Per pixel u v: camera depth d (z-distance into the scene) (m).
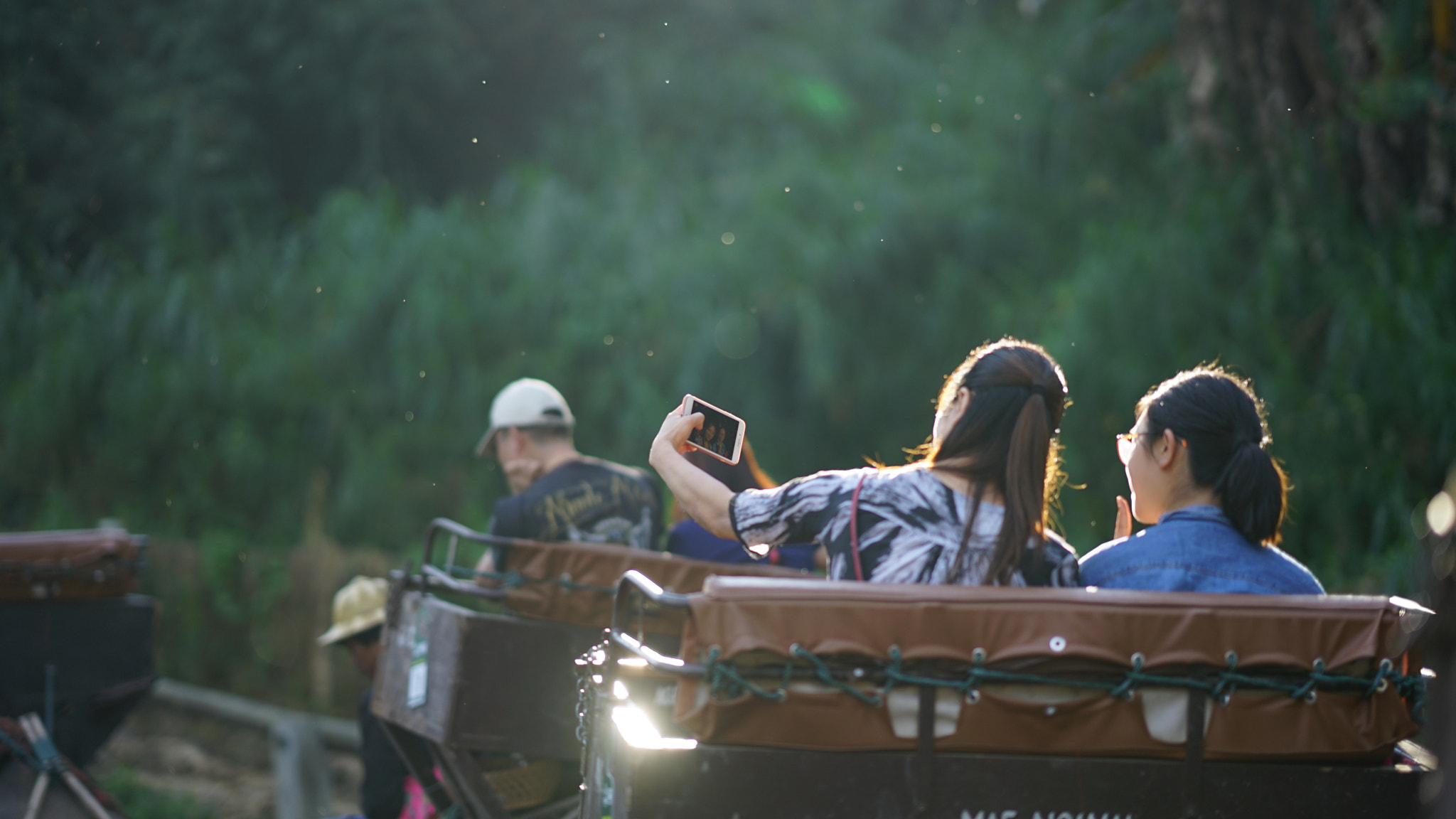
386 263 16.86
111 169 19.94
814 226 16.73
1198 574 3.35
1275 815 2.91
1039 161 16.64
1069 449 12.23
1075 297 13.10
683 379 15.55
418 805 6.13
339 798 10.28
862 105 20.41
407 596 5.70
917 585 2.87
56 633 6.89
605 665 3.23
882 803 2.78
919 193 16.69
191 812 9.98
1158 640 2.86
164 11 22.38
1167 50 13.82
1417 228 10.78
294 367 16.11
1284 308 11.77
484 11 23.97
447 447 15.65
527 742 4.97
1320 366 11.38
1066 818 2.83
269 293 17.47
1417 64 10.62
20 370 16.64
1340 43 11.24
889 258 16.17
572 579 5.06
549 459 6.48
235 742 12.11
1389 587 9.24
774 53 21.25
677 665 2.78
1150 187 14.73
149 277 17.73
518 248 17.16
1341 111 11.23
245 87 21.78
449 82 22.30
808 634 2.76
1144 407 3.66
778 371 16.33
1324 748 2.91
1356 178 11.38
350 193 18.84
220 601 13.87
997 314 14.94
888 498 3.18
